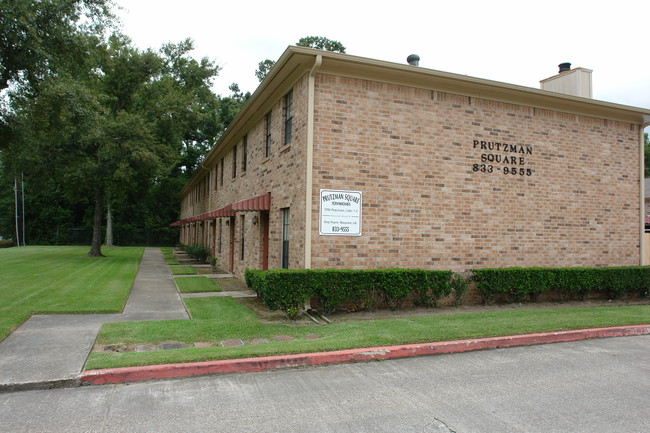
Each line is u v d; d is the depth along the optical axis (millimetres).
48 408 4398
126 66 25875
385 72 9797
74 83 12820
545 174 11586
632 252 12656
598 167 12305
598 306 10648
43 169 23234
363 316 8891
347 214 9539
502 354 6633
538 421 4191
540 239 11445
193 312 8984
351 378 5438
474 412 4398
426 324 7918
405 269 9531
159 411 4355
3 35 10977
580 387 5180
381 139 9891
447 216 10445
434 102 10438
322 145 9422
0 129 13031
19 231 45312
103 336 6910
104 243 46406
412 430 3973
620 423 4164
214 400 4668
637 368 5961
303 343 6516
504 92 10945
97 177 23359
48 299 9930
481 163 10852
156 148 24391
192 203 36688
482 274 10148
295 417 4242
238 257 15938
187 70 34562
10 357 5758
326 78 9523
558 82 13914
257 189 13672
